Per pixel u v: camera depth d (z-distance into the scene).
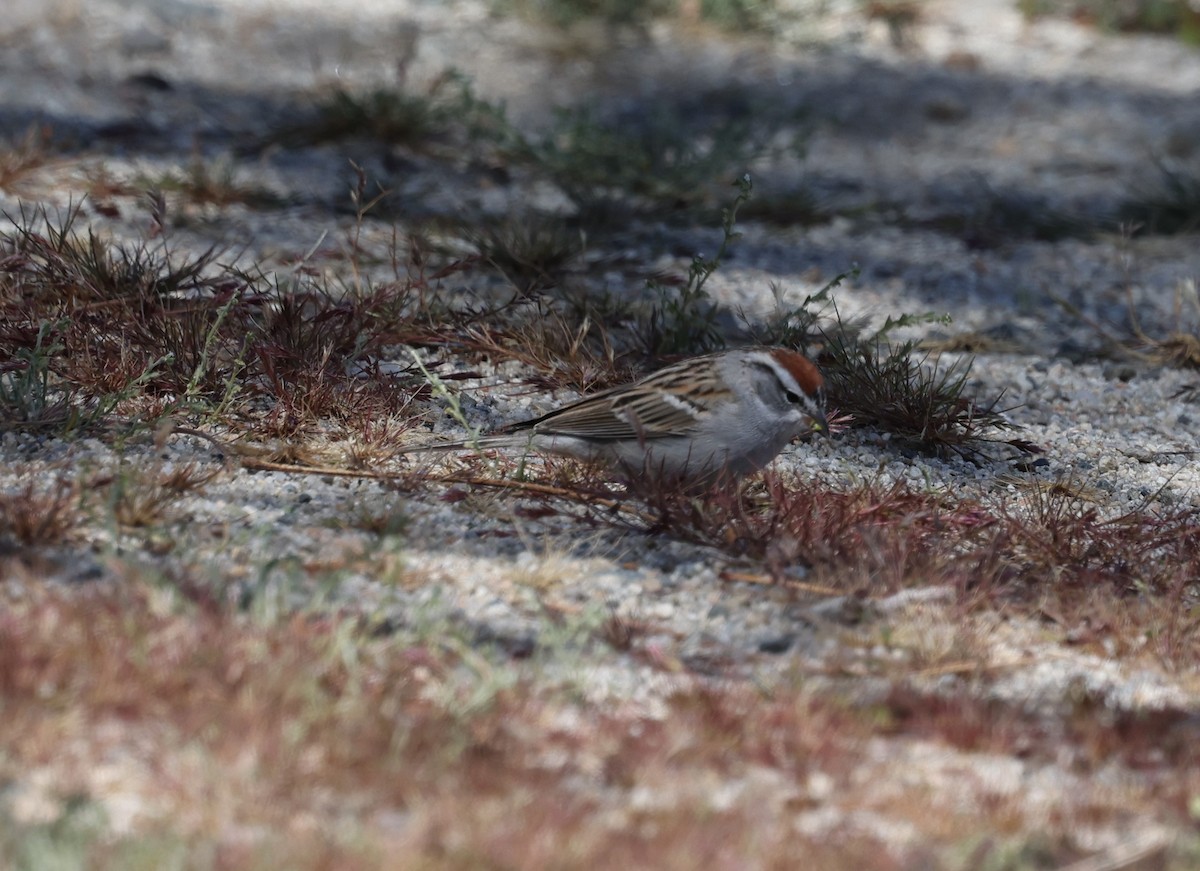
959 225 18.58
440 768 6.62
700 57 24.92
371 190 17.25
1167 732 7.61
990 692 8.06
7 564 8.13
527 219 16.36
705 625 8.59
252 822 6.12
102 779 6.36
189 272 12.73
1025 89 25.11
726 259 16.64
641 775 6.79
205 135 18.73
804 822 6.59
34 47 21.19
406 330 12.55
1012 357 14.61
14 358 10.97
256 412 11.05
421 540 9.32
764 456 10.16
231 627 7.41
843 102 23.70
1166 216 18.84
